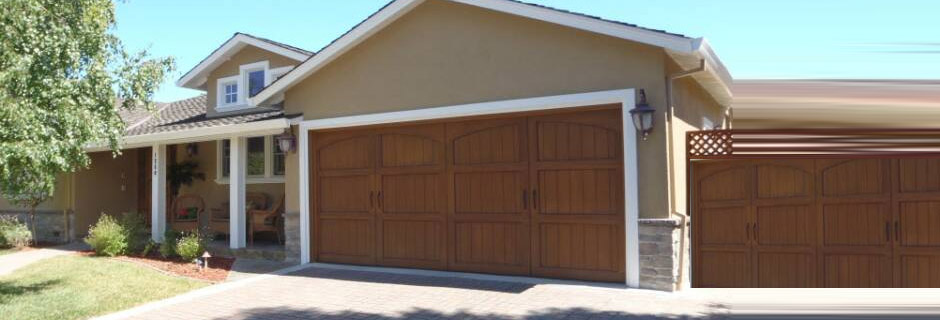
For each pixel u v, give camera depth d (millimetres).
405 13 9734
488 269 9133
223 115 15000
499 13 8938
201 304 7891
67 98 7668
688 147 9023
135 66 8688
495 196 9094
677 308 7016
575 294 7703
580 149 8414
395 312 7184
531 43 8664
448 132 9539
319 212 10844
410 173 9875
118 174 16734
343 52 10305
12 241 14359
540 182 8727
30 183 7781
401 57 9828
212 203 15461
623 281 8094
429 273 9398
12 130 6996
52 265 11258
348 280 9125
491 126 9156
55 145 7305
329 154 10758
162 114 16984
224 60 15211
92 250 13305
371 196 10258
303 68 10508
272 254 11328
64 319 7242
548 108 8547
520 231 8891
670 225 7609
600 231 8266
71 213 15359
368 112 10109
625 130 7922
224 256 11938
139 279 9617
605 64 8102
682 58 8133
